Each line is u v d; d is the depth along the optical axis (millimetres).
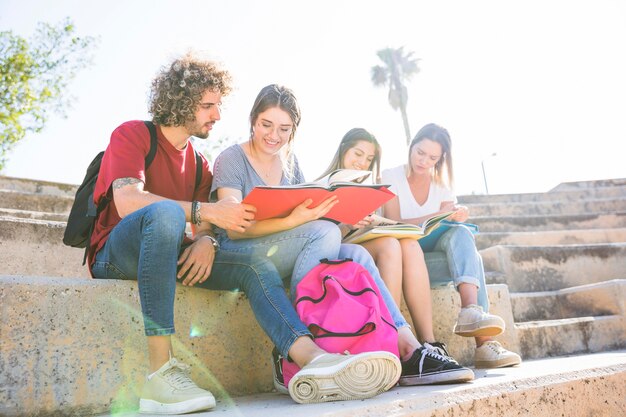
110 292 1688
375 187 1868
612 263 4574
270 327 1683
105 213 1910
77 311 1609
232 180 2176
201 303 1902
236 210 1784
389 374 1550
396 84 28219
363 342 1673
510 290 4309
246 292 1797
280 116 2211
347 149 2707
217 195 2186
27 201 4406
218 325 1932
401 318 1953
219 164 2219
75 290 1618
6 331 1473
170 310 1593
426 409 1449
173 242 1602
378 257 2246
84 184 1926
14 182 5203
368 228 2332
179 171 2033
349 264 1868
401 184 2930
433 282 2650
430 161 2854
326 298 1778
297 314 1710
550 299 3928
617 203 6793
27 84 8664
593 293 3727
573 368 2010
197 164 2162
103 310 1662
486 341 2463
